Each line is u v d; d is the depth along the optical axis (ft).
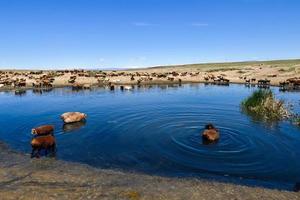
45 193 40.16
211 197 40.01
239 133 71.15
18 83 195.11
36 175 46.91
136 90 179.73
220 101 126.11
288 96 139.95
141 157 56.85
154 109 105.19
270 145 62.69
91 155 58.13
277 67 319.06
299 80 187.11
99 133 73.46
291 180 47.21
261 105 98.48
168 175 48.75
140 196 39.75
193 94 155.53
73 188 41.88
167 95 151.53
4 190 40.96
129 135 71.00
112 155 58.03
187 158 56.03
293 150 59.82
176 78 256.93
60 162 53.83
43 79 222.69
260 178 47.75
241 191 42.06
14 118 94.22
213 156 56.80
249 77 256.93
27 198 38.65
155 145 63.26
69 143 65.77
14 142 67.15
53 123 85.20
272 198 39.91
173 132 72.38
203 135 66.23
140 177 46.85
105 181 44.75
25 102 129.90
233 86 202.28
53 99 138.72
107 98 140.26
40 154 58.49
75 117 85.76
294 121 82.94
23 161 54.03
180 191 41.73
